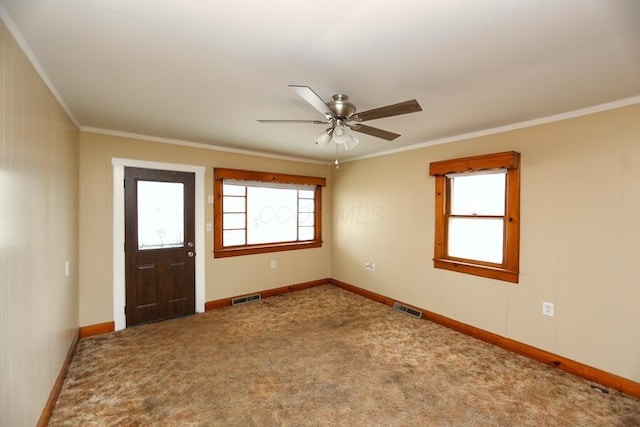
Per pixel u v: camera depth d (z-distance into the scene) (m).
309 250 5.07
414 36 1.45
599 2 1.18
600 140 2.37
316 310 3.98
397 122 2.86
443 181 3.54
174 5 1.23
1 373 1.28
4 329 1.30
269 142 3.75
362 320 3.64
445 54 1.61
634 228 2.21
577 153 2.49
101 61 1.71
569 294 2.54
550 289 2.65
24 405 1.54
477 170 3.11
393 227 4.15
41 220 1.81
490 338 3.05
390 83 1.98
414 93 2.15
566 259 2.56
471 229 3.35
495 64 1.72
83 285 3.10
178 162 3.69
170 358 2.69
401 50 1.57
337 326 3.45
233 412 1.99
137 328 3.36
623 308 2.26
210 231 3.99
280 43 1.52
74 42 1.51
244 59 1.68
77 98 2.27
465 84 2.00
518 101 2.30
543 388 2.29
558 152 2.60
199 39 1.49
